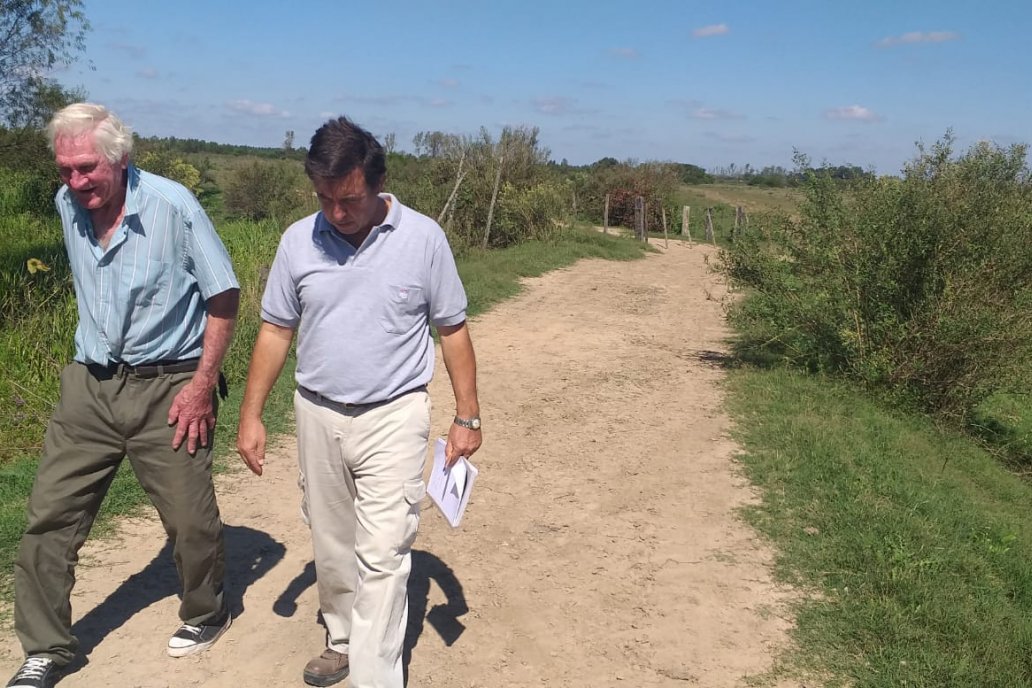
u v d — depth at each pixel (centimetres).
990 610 384
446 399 727
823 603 393
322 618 370
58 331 721
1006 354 718
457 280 295
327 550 307
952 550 441
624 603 394
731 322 900
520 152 2134
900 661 345
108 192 283
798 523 478
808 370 818
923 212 749
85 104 281
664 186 3303
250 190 3170
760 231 864
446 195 2052
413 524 289
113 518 450
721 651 356
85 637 345
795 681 336
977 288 730
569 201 2356
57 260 1104
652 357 901
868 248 781
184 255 301
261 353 298
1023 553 464
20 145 1816
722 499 515
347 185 260
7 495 466
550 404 713
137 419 302
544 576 418
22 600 304
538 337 990
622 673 340
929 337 729
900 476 556
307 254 282
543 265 1603
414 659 344
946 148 778
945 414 743
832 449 588
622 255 1902
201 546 323
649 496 520
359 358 281
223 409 633
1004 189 772
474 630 367
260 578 403
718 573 423
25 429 580
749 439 620
